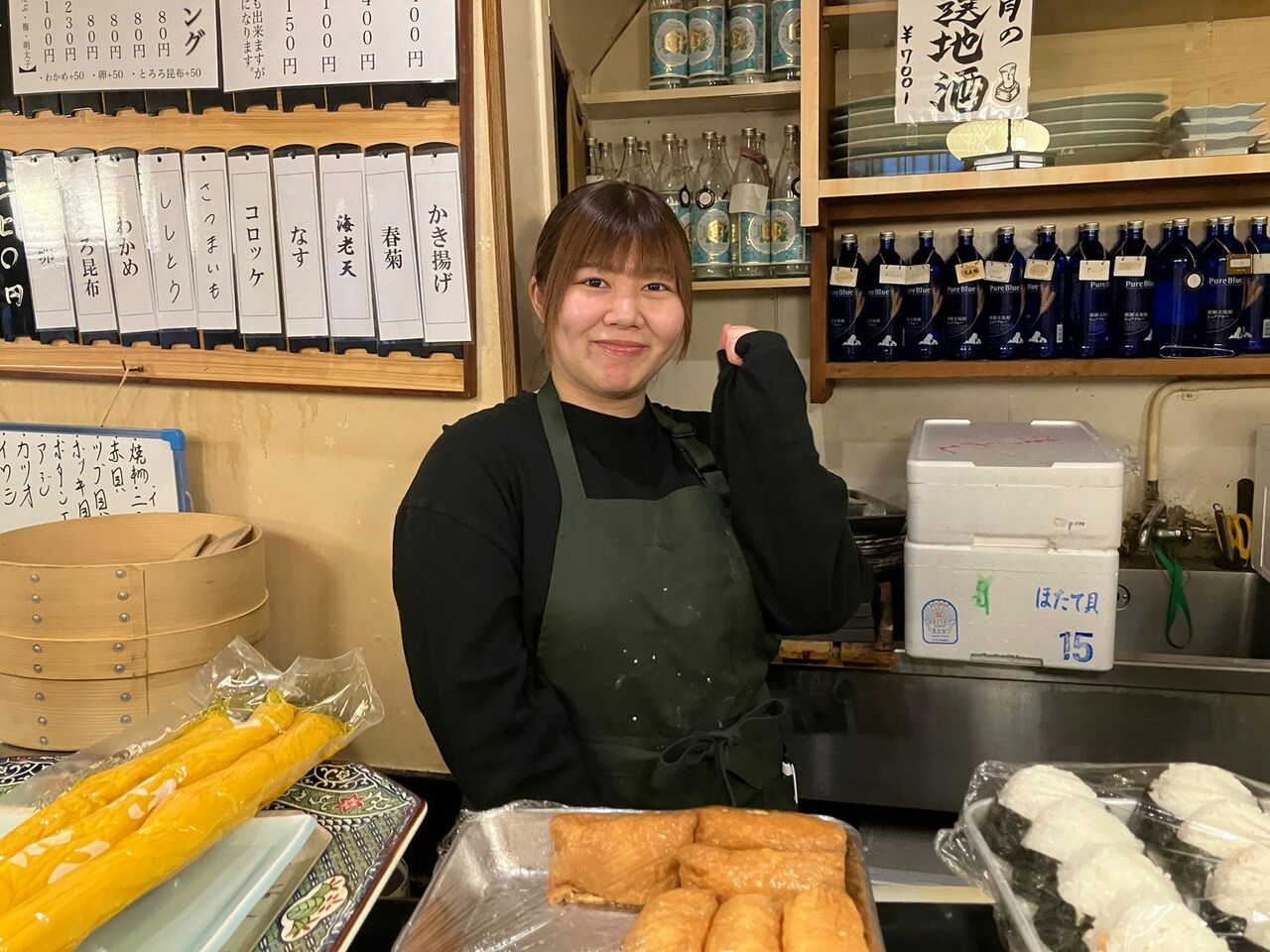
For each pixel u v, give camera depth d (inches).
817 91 62.5
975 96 61.8
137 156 55.6
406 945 25.6
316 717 36.5
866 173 64.4
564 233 41.3
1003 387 77.1
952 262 72.8
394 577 41.9
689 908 26.7
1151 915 24.4
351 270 54.1
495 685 39.1
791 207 71.8
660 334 42.1
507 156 52.7
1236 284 67.1
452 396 54.5
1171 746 56.7
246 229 55.0
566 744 40.7
